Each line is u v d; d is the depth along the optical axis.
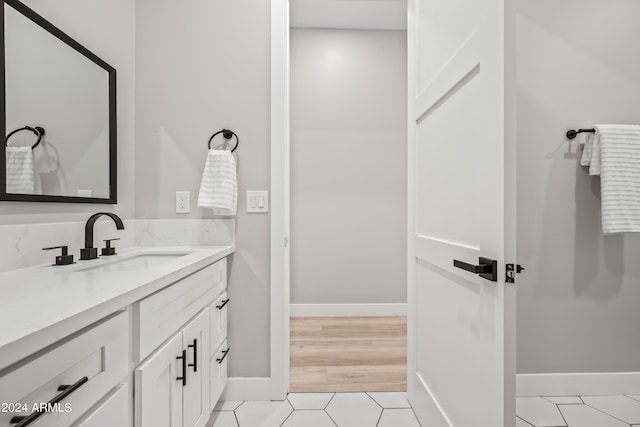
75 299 0.67
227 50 1.79
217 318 1.53
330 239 3.21
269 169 1.80
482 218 0.95
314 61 3.20
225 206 1.66
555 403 1.30
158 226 1.76
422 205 1.53
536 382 1.33
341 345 2.51
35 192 1.11
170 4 1.79
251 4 1.80
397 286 3.24
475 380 1.02
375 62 3.21
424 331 1.51
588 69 1.32
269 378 1.77
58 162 1.22
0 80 0.98
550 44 1.33
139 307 0.82
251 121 1.80
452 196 1.20
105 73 1.50
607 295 1.32
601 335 1.32
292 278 3.20
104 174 1.49
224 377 1.67
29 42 1.09
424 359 1.51
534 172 1.33
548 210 1.34
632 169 1.20
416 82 1.61
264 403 1.73
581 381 1.33
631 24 1.32
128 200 1.72
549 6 1.33
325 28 3.20
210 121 1.79
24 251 1.07
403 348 2.46
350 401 1.74
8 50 1.01
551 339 1.34
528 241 1.34
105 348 0.69
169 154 1.78
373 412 1.64
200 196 1.65
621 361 1.32
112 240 1.42
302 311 3.20
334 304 3.21
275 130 1.78
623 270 1.33
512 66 0.84
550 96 1.33
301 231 3.20
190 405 1.17
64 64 1.25
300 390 1.86
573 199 1.33
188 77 1.79
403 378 2.00
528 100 1.33
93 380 0.65
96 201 1.43
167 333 0.99
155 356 0.90
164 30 1.79
